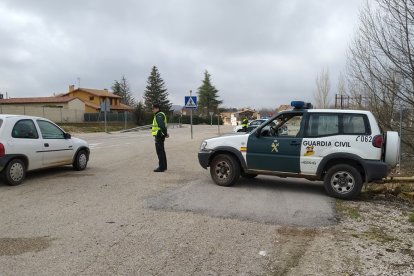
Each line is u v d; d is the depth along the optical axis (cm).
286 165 841
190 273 420
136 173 1105
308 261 463
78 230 559
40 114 5253
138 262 446
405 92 1143
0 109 4653
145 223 598
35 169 960
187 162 1389
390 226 615
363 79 1318
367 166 775
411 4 1079
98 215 639
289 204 741
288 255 480
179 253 476
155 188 876
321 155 809
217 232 560
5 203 718
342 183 801
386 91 1252
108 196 785
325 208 713
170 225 589
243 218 635
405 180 828
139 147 2069
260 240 531
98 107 7394
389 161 786
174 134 3881
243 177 1052
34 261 445
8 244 500
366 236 561
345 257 478
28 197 770
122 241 515
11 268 425
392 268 447
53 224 587
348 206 745
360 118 798
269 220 627
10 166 878
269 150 857
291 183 975
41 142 973
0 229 561
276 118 870
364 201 789
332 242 531
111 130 4931
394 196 835
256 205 725
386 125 1291
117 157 1540
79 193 812
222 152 917
